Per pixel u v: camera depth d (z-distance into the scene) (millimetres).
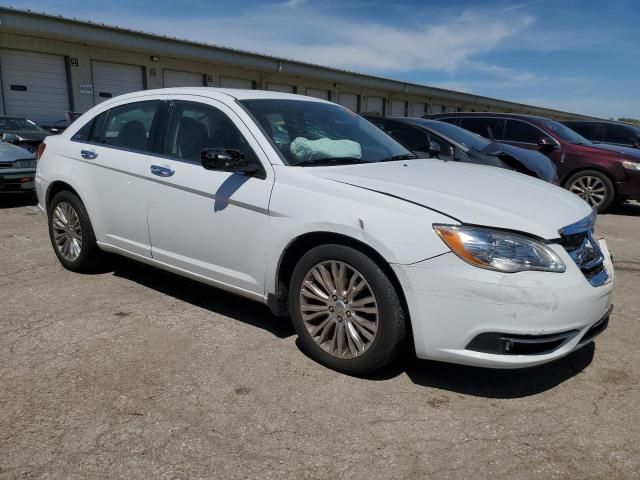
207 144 3869
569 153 9414
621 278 5375
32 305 4215
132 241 4352
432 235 2852
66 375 3166
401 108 37875
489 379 3238
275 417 2797
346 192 3166
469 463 2471
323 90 30781
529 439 2660
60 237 5039
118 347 3533
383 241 2936
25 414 2770
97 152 4547
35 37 18703
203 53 22875
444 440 2639
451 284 2795
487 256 2766
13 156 8539
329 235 3195
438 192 3137
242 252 3580
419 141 7133
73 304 4254
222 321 3996
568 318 2799
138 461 2438
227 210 3607
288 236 3305
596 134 12781
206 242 3779
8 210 8234
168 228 4008
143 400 2920
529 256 2787
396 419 2807
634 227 8289
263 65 25453
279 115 3951
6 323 3869
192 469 2395
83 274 4992
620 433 2717
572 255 2945
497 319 2744
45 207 5137
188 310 4188
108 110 4691
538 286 2732
